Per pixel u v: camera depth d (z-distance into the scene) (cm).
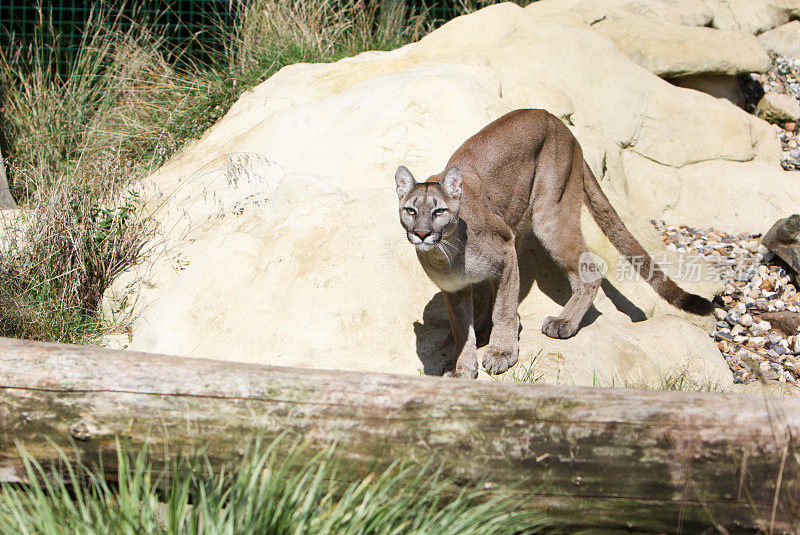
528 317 989
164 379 568
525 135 937
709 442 526
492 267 870
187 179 1270
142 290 1098
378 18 1802
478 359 909
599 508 539
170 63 1795
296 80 1411
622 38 1454
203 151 1365
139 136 1497
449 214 816
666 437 530
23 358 579
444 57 1341
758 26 1666
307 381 565
